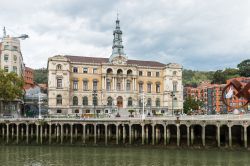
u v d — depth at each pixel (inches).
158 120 2957.7
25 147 3122.5
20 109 4781.0
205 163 2222.0
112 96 5344.5
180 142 3011.8
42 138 3287.4
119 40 5802.2
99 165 2177.7
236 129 2903.5
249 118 2763.3
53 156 2566.4
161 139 3073.3
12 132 3326.8
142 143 3006.9
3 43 4532.5
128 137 3233.3
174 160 2347.4
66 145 3193.9
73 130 3363.7
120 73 5403.5
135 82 5467.5
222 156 2501.2
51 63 5064.0
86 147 3107.8
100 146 3137.3
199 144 2938.0
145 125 3058.6
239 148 2763.3
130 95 5428.2
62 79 5093.5
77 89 5236.2
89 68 5310.0
